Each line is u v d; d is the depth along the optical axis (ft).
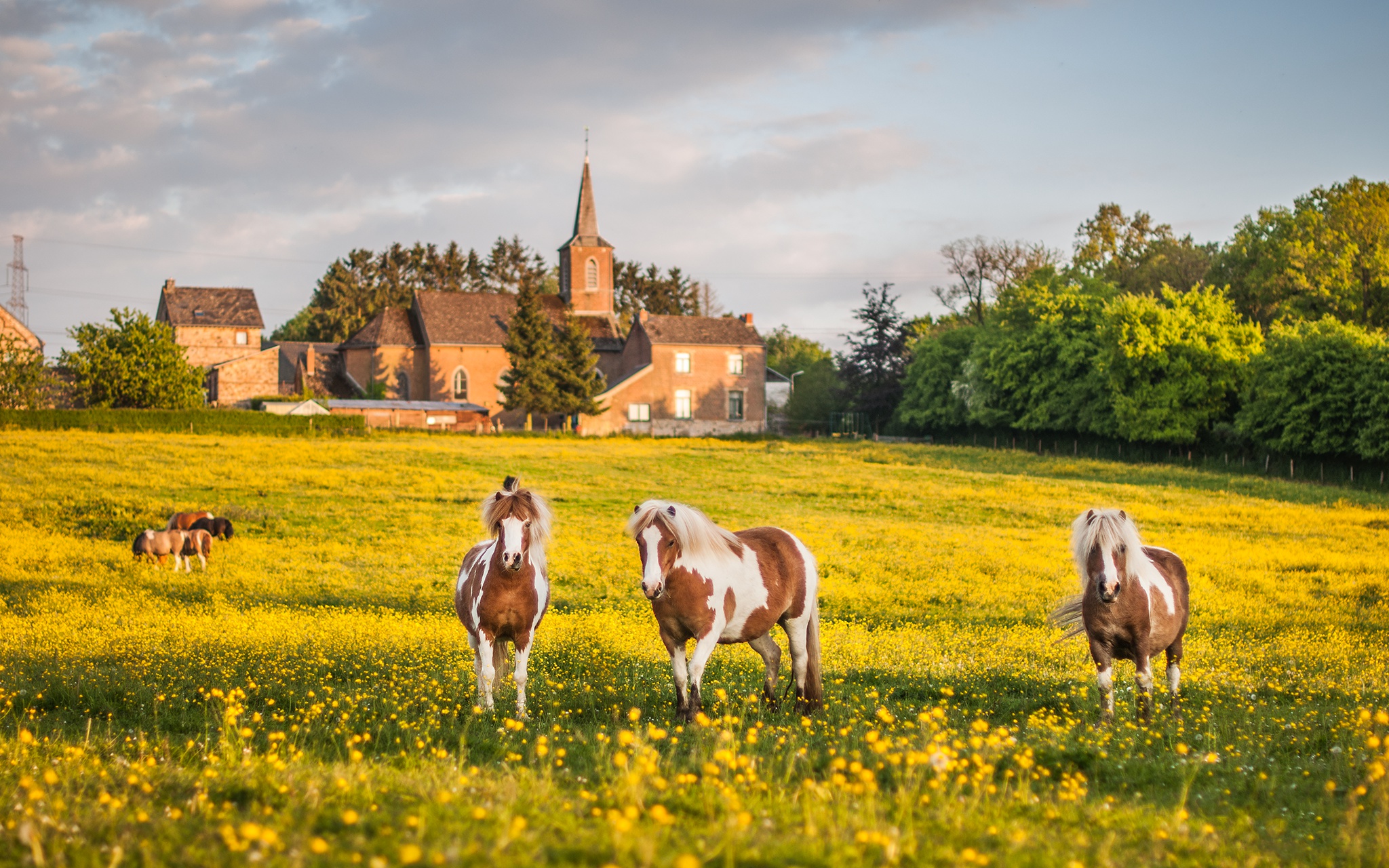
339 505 107.96
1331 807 19.58
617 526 101.04
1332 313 203.10
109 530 89.10
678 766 21.03
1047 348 214.28
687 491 131.03
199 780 19.08
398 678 35.17
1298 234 215.10
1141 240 310.24
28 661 37.86
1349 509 119.85
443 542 88.94
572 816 16.29
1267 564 81.56
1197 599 65.87
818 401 281.54
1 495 102.63
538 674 37.40
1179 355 179.52
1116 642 30.94
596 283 290.35
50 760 21.50
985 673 38.83
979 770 19.81
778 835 15.25
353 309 382.63
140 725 28.37
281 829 15.39
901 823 16.47
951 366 252.01
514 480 33.37
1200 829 17.24
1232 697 34.27
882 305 281.54
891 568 79.56
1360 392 146.41
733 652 43.39
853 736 25.09
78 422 182.50
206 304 280.51
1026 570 79.56
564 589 68.85
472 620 32.71
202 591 65.62
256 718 27.48
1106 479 156.15
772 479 145.59
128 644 41.57
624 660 40.75
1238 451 176.14
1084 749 23.62
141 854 14.44
